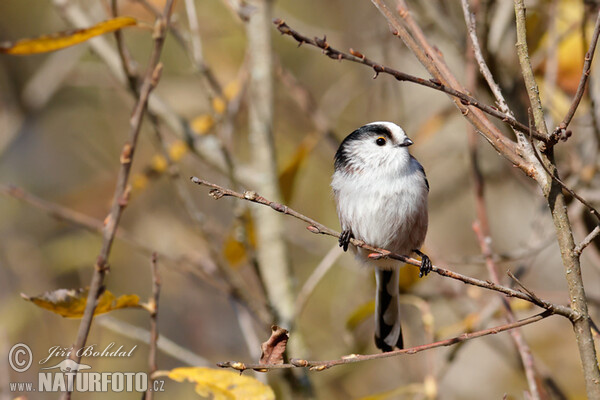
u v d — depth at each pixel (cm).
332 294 1383
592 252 898
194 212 845
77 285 1377
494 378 1245
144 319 1356
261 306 891
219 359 1318
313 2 1536
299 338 891
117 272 1366
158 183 1397
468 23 565
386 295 841
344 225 836
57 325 1235
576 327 497
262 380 828
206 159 956
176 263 884
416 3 1074
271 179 955
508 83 931
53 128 1527
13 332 1229
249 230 948
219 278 955
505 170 1256
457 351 872
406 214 798
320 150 1393
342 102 1338
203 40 1338
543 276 1273
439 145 1369
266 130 970
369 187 805
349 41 1329
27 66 1495
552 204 511
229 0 870
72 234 1414
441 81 510
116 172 1464
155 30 543
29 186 1488
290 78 1089
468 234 1377
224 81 1301
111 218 509
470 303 993
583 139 978
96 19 986
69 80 1390
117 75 911
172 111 966
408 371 1118
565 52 916
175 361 1284
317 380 1164
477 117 535
